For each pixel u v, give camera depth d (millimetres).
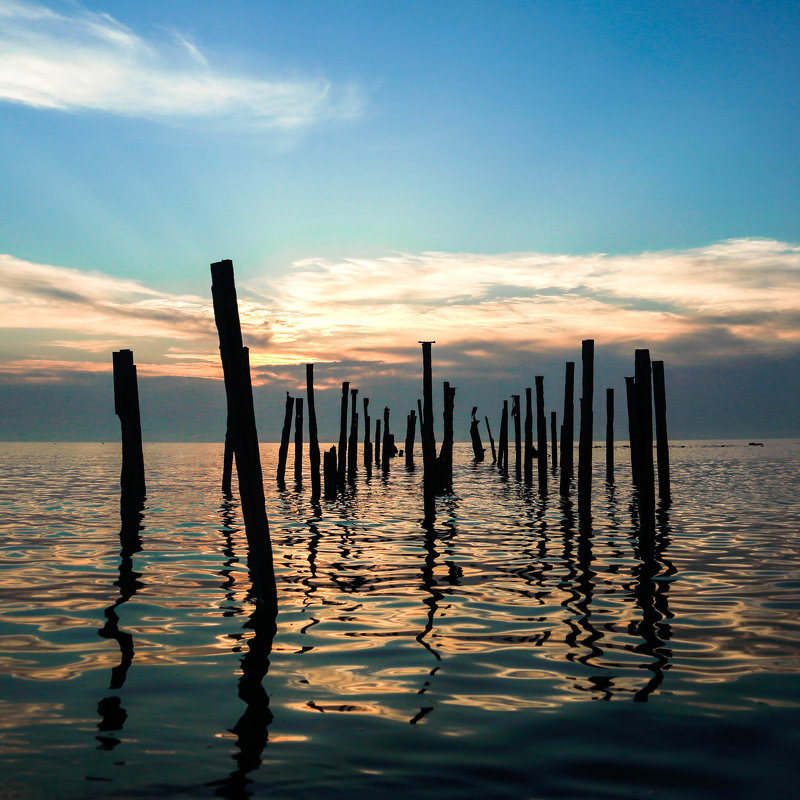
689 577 10750
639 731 5074
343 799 4078
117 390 18703
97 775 4359
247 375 8891
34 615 8336
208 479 34719
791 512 19734
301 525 17219
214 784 4258
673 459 60500
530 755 4676
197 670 6387
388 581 10516
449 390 26719
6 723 5164
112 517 18219
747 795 4160
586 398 16641
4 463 54500
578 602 9141
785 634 7594
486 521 18000
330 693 5828
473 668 6461
